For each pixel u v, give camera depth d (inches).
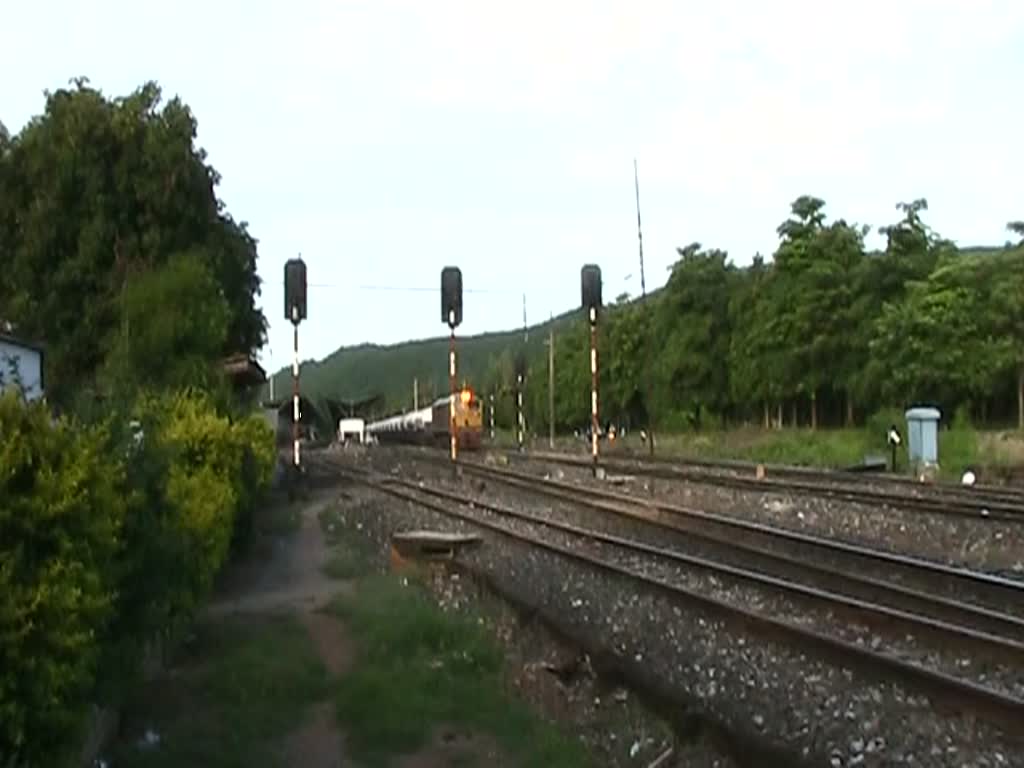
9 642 233.0
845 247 2593.5
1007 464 1551.4
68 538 253.8
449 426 3395.7
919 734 407.8
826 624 607.2
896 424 1958.7
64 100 1631.4
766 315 2672.2
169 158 1583.4
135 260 1547.7
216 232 1670.8
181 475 611.8
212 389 1207.6
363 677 478.9
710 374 3120.1
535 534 1071.6
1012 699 411.2
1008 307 2222.0
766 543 952.9
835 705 449.1
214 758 376.5
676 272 3201.3
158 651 488.4
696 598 658.8
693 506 1274.6
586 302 1791.3
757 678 496.1
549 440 3897.6
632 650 554.6
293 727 427.2
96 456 280.8
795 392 2608.3
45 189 1583.4
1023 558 820.0
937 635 544.7
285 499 1499.8
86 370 1518.2
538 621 626.2
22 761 242.1
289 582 792.3
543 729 422.9
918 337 2240.4
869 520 1058.7
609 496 1373.0
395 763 386.3
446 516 1278.3
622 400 3740.2
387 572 842.2
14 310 1530.5
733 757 385.7
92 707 313.0
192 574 506.9
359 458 2940.5
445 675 492.4
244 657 518.9
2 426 253.0
